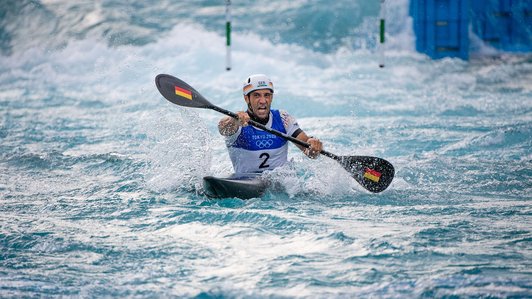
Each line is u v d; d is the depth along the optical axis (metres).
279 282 13.86
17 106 42.62
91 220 18.70
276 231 17.34
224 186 20.78
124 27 69.44
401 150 29.80
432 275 14.05
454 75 55.88
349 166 22.39
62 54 60.59
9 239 16.75
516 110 40.62
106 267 14.85
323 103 41.94
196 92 23.50
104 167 26.05
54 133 34.22
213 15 75.06
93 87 48.84
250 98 22.64
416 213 19.34
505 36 68.81
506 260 14.94
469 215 19.03
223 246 16.19
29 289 13.59
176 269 14.70
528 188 22.86
